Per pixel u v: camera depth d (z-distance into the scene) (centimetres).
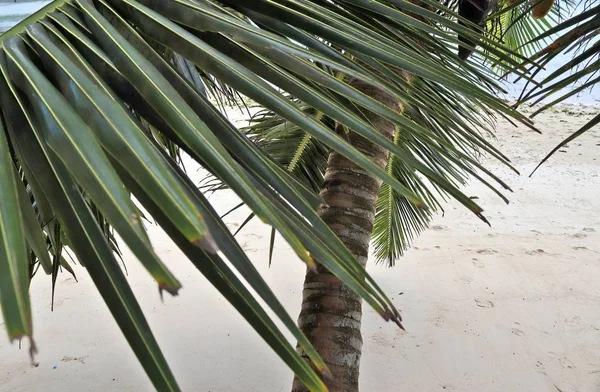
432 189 640
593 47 81
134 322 38
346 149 52
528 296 424
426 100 78
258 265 453
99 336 365
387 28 80
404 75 110
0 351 345
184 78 55
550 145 809
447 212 592
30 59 50
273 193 53
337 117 56
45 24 54
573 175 698
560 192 648
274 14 67
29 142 45
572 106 998
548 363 347
